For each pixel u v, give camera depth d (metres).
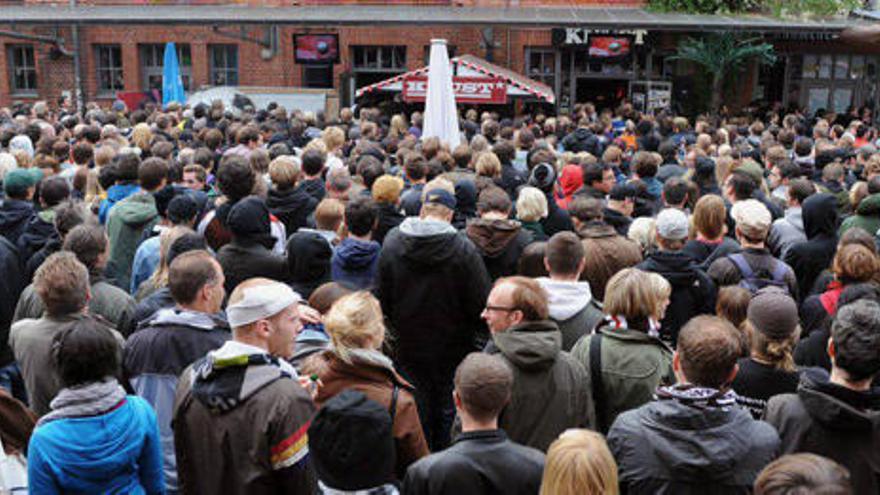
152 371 3.78
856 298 4.50
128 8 21.02
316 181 7.32
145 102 22.20
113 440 3.18
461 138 11.80
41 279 4.16
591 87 22.75
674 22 18.03
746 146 11.70
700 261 5.83
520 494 2.89
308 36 21.59
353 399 2.83
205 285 3.85
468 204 6.66
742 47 19.58
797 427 3.18
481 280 4.95
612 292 3.91
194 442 3.24
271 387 3.18
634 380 3.74
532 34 21.91
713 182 8.15
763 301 3.75
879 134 19.06
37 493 3.15
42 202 6.66
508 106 20.62
